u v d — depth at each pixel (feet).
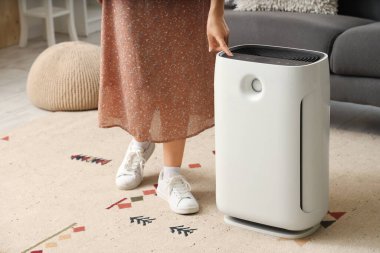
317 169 6.81
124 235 7.22
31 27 15.71
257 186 6.92
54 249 7.00
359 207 7.66
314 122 6.60
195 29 7.39
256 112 6.65
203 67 7.61
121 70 7.55
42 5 15.99
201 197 7.99
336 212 7.56
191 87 7.56
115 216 7.61
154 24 7.21
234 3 11.12
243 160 6.91
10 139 9.84
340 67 9.30
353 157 8.93
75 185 8.37
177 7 7.22
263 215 7.00
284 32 9.88
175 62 7.39
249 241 7.02
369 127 9.93
